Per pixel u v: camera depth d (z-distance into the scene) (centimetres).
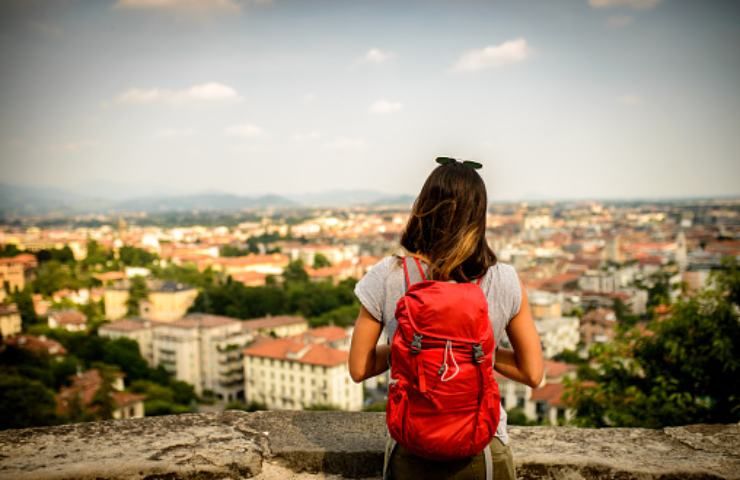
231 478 400
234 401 8412
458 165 307
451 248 287
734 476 394
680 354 1109
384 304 300
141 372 8556
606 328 9750
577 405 1228
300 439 431
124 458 399
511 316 297
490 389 275
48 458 399
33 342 8538
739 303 1159
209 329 8856
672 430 462
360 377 310
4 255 17825
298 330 10994
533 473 412
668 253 19150
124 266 18212
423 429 272
